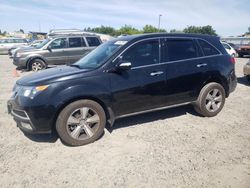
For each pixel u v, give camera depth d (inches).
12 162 147.4
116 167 141.0
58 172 137.1
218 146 164.4
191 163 143.9
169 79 191.6
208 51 213.8
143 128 194.5
